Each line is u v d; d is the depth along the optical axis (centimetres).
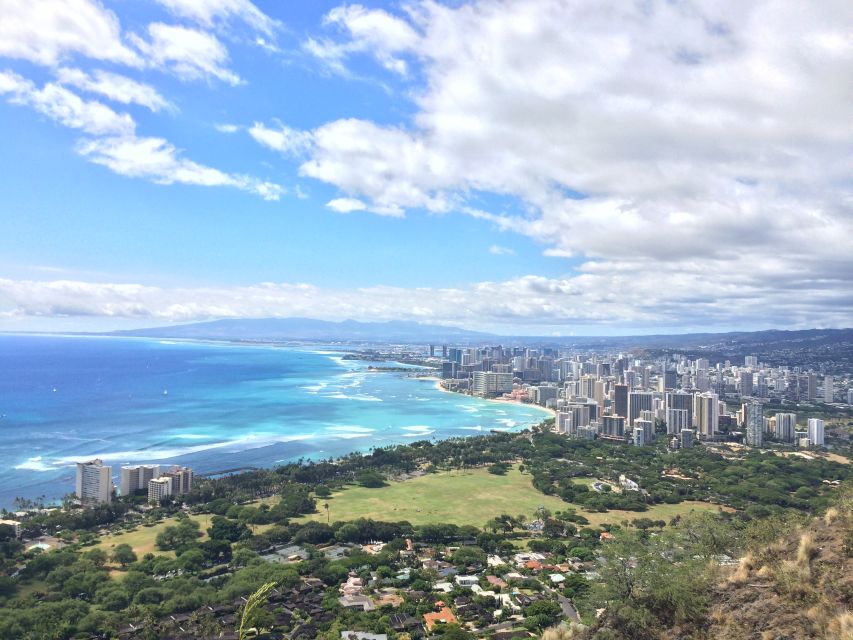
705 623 2892
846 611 2480
